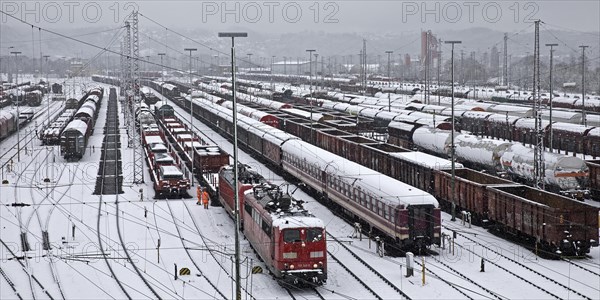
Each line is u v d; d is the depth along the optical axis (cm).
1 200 5038
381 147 5947
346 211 4334
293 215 3069
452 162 4250
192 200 5050
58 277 3148
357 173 4184
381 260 3359
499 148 5338
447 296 2781
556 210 3272
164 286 2995
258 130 7012
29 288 2992
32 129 10481
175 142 7894
